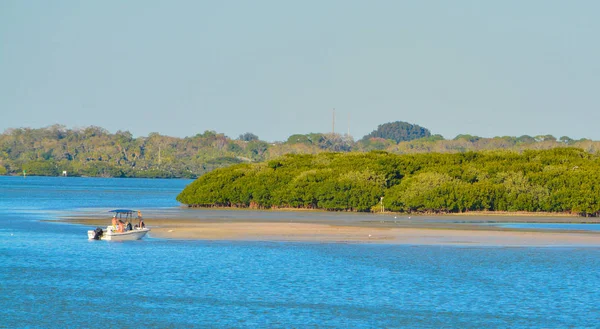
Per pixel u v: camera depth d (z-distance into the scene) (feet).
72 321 488.02
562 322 489.67
